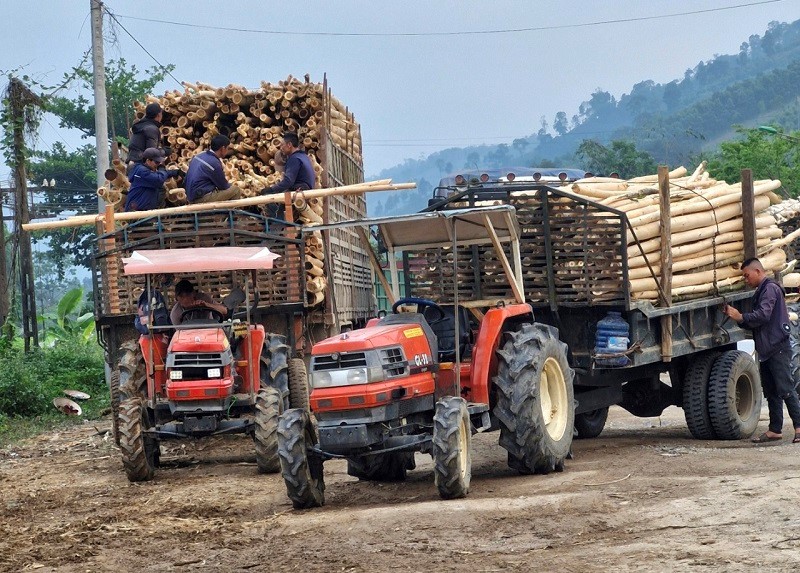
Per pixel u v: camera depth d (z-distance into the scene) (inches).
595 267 451.2
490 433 556.7
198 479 449.7
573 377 454.9
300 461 357.1
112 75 1948.8
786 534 265.6
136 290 549.6
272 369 488.4
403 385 358.0
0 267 1035.3
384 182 564.4
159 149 591.8
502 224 404.5
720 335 514.0
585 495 335.9
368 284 748.0
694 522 288.2
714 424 496.7
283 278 547.5
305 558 286.0
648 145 7253.9
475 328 431.5
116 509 389.4
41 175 2030.0
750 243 520.7
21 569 298.7
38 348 979.9
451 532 302.7
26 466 538.9
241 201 552.1
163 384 468.1
